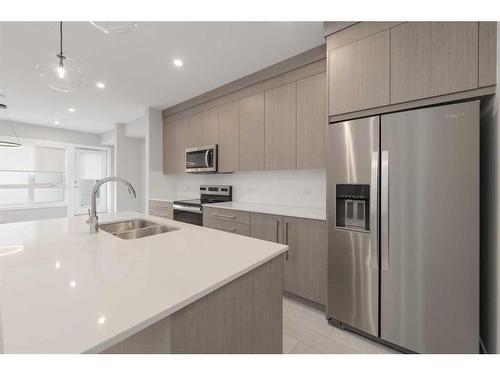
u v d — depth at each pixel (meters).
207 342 0.84
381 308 1.66
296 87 2.54
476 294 1.36
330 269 1.92
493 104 1.37
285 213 2.35
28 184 5.30
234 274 0.88
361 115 1.80
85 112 4.48
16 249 1.16
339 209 1.88
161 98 3.77
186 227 1.71
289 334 1.82
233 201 3.65
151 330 0.69
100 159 6.40
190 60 2.58
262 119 2.86
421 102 1.54
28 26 1.98
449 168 1.42
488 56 1.32
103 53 2.42
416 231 1.52
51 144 5.57
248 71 2.87
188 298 0.71
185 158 3.89
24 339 0.52
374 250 1.67
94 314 0.62
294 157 2.56
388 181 1.61
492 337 1.41
